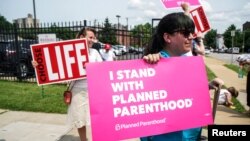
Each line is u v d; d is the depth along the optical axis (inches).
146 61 72.1
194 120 73.4
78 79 169.8
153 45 74.9
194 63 74.2
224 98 240.2
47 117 250.8
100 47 287.4
